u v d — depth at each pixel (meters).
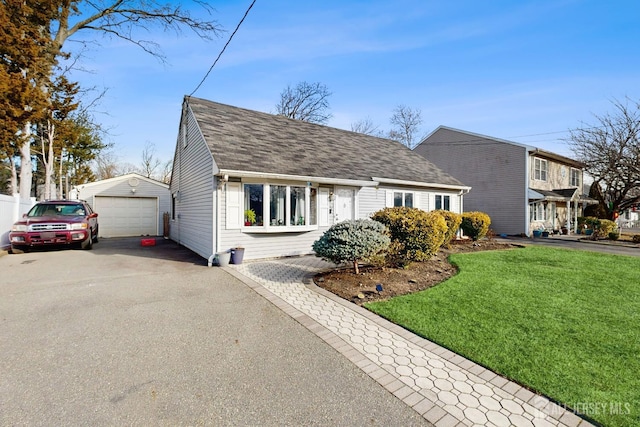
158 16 11.61
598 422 2.21
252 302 4.90
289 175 8.46
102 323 3.99
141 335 3.66
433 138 22.61
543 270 7.26
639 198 20.48
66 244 10.35
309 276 6.64
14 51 10.16
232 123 10.16
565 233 20.48
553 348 3.32
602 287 5.79
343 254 5.89
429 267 7.35
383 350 3.34
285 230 8.78
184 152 11.52
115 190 15.44
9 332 3.69
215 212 7.88
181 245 11.76
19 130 11.38
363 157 12.52
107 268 7.25
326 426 2.18
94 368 2.92
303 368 2.96
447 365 3.02
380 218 7.37
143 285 5.80
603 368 2.92
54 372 2.84
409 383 2.72
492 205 19.42
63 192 23.59
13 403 2.39
